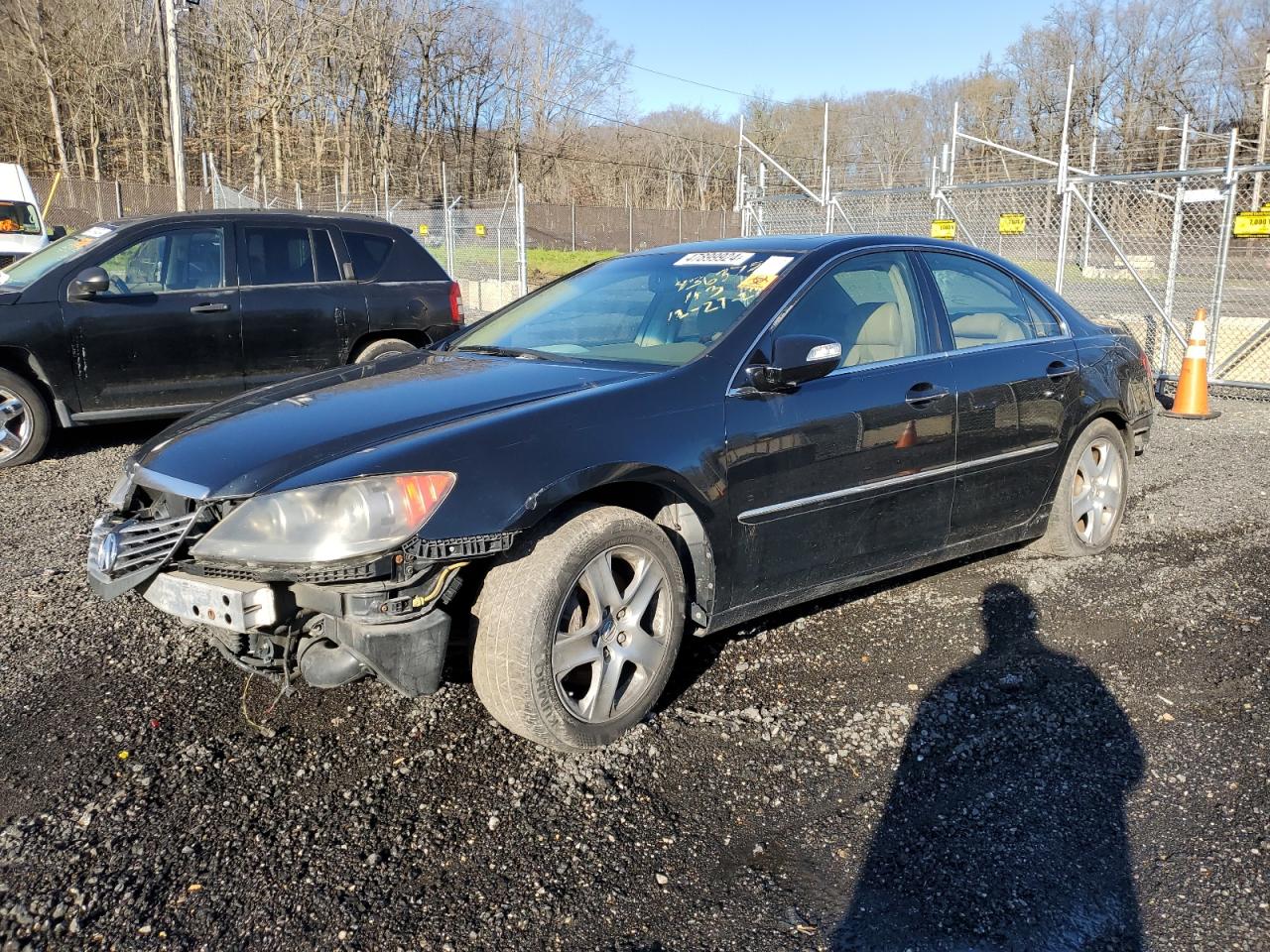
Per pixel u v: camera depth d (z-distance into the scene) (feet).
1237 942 7.55
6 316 22.02
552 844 8.82
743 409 11.32
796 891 8.24
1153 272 59.21
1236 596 14.55
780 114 159.02
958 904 8.04
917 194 42.45
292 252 26.02
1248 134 128.16
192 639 13.06
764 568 11.75
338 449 9.62
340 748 10.38
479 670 9.82
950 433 13.37
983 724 10.91
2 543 17.31
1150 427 17.44
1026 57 155.12
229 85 156.56
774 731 10.73
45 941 7.64
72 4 151.02
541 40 185.37
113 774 9.89
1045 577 15.30
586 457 10.00
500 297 56.75
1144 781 9.79
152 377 23.95
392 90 170.30
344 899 8.10
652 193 198.29
